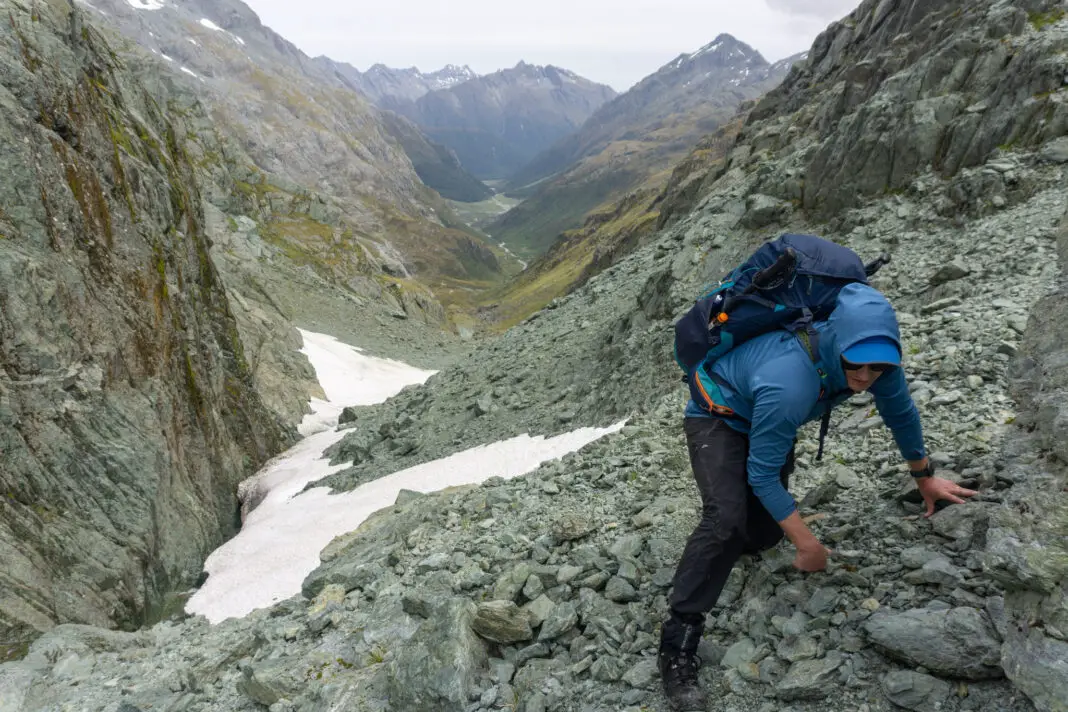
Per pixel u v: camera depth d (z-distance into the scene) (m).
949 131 18.41
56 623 11.50
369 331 83.56
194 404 21.19
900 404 4.50
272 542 17.38
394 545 9.79
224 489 22.48
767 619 4.95
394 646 6.70
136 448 15.61
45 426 13.65
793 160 23.53
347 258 110.44
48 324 14.26
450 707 5.23
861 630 4.41
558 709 4.97
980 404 6.98
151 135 24.50
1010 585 3.79
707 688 4.63
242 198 110.19
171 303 21.25
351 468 24.42
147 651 10.15
